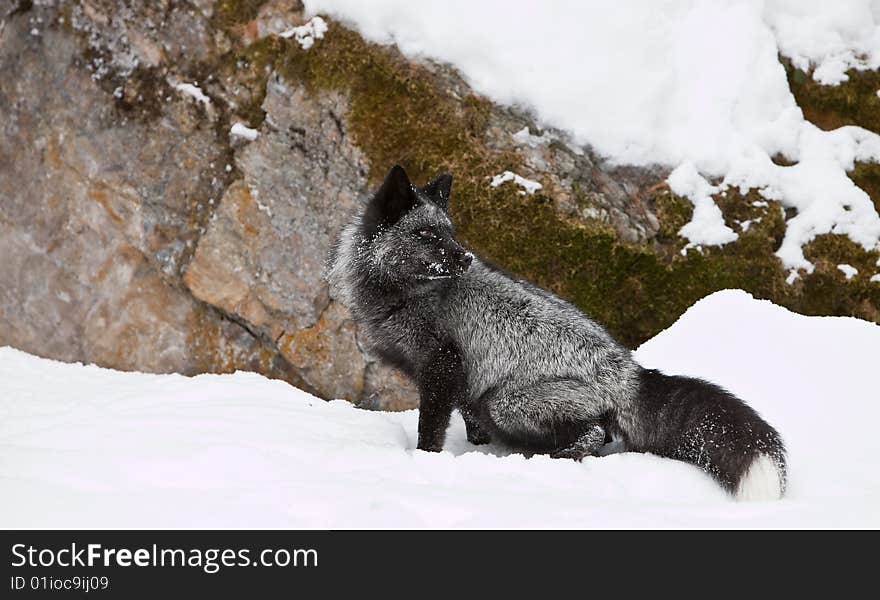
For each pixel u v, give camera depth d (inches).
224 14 655.1
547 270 595.2
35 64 677.3
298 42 639.1
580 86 625.0
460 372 419.5
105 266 659.4
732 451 356.2
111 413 423.5
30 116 676.1
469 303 420.5
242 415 420.8
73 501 291.4
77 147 665.6
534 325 412.8
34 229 673.0
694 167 615.8
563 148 621.3
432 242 412.5
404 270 415.5
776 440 356.2
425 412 416.8
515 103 630.5
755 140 629.9
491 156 612.4
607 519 291.0
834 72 661.3
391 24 637.9
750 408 371.6
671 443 385.1
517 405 408.8
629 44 628.1
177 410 424.5
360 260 428.8
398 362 435.5
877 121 654.5
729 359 476.7
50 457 328.2
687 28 645.9
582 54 628.7
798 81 662.5
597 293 591.8
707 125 625.6
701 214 603.2
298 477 323.0
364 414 460.8
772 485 339.9
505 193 602.2
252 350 636.7
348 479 323.9
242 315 629.9
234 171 639.1
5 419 414.6
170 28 659.4
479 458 359.3
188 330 644.7
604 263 592.1
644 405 398.3
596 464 367.9
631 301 592.1
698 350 491.2
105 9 667.4
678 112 629.3
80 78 668.7
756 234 600.1
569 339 408.8
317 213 621.3
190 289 638.5
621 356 411.2
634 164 621.6
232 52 652.1
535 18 633.0
